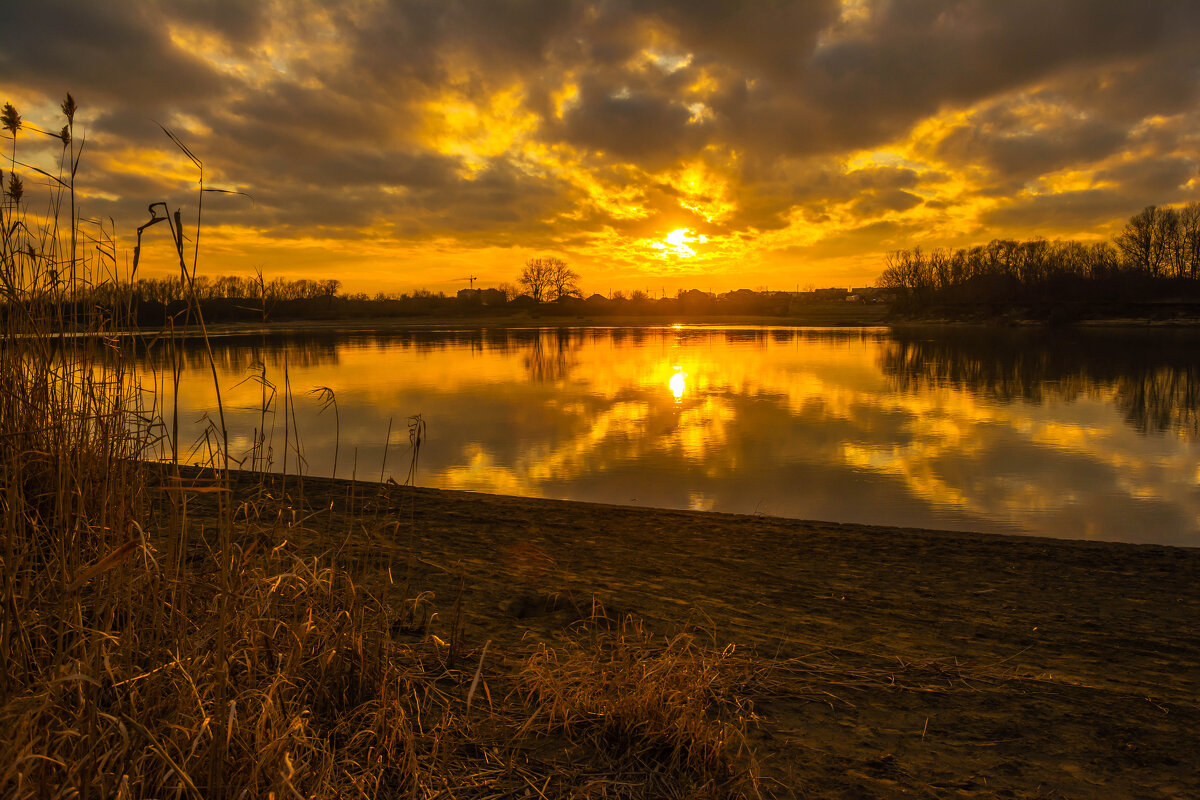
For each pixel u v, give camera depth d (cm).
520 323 8250
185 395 1694
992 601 391
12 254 252
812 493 820
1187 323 5891
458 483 848
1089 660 307
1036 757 224
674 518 595
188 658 180
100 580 200
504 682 252
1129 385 2008
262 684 194
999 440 1173
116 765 156
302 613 232
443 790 187
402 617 293
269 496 278
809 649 307
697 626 325
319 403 1579
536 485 840
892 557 488
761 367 2589
